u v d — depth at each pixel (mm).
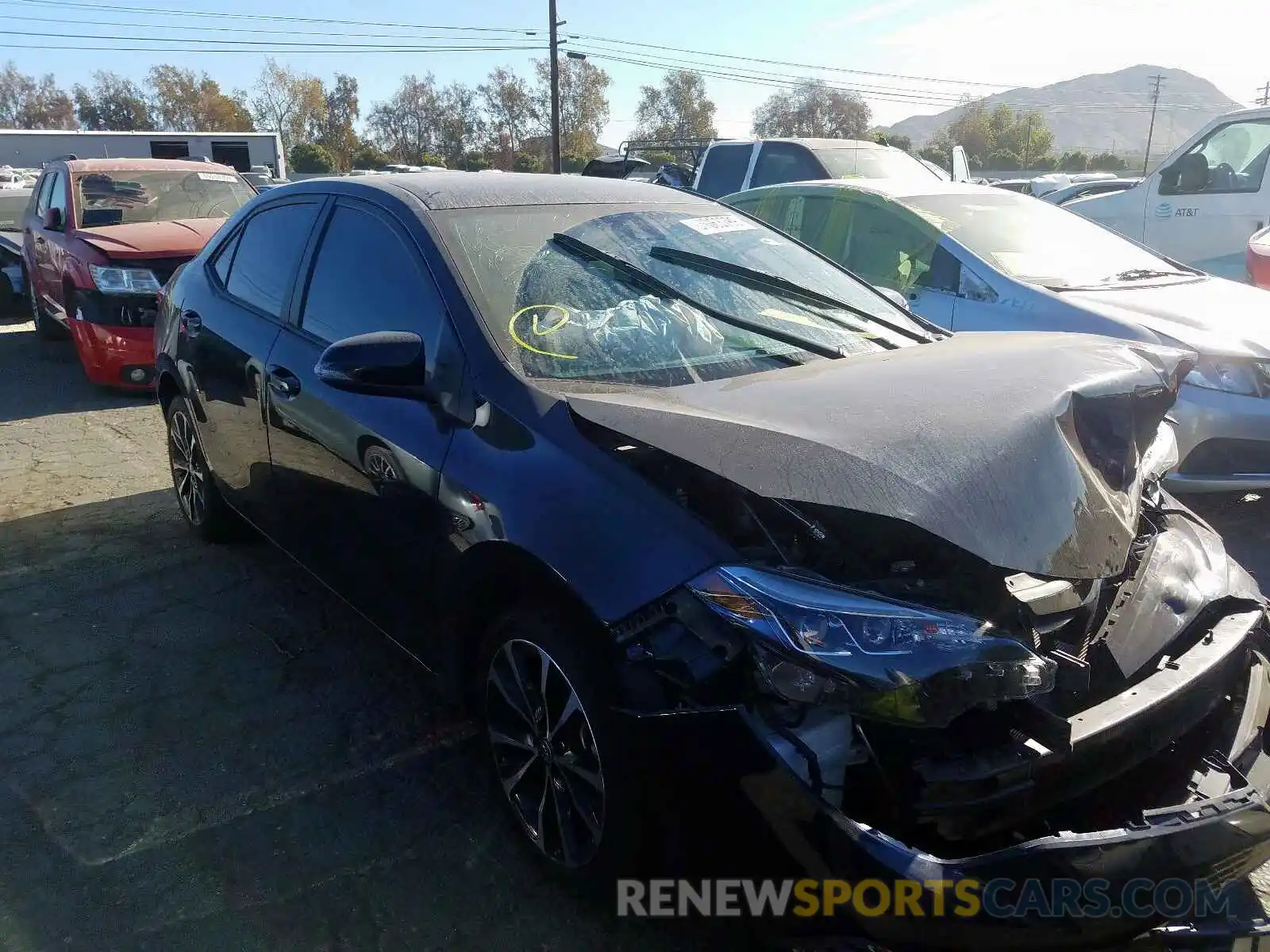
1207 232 8336
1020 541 2037
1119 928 1895
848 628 1940
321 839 2775
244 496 4031
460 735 3281
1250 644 2533
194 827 2820
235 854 2715
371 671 3674
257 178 18984
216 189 9523
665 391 2615
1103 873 1880
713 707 2004
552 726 2439
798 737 1935
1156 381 2545
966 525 1988
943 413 2244
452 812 2898
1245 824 2043
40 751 3166
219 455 4188
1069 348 2752
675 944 2398
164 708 3424
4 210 14797
